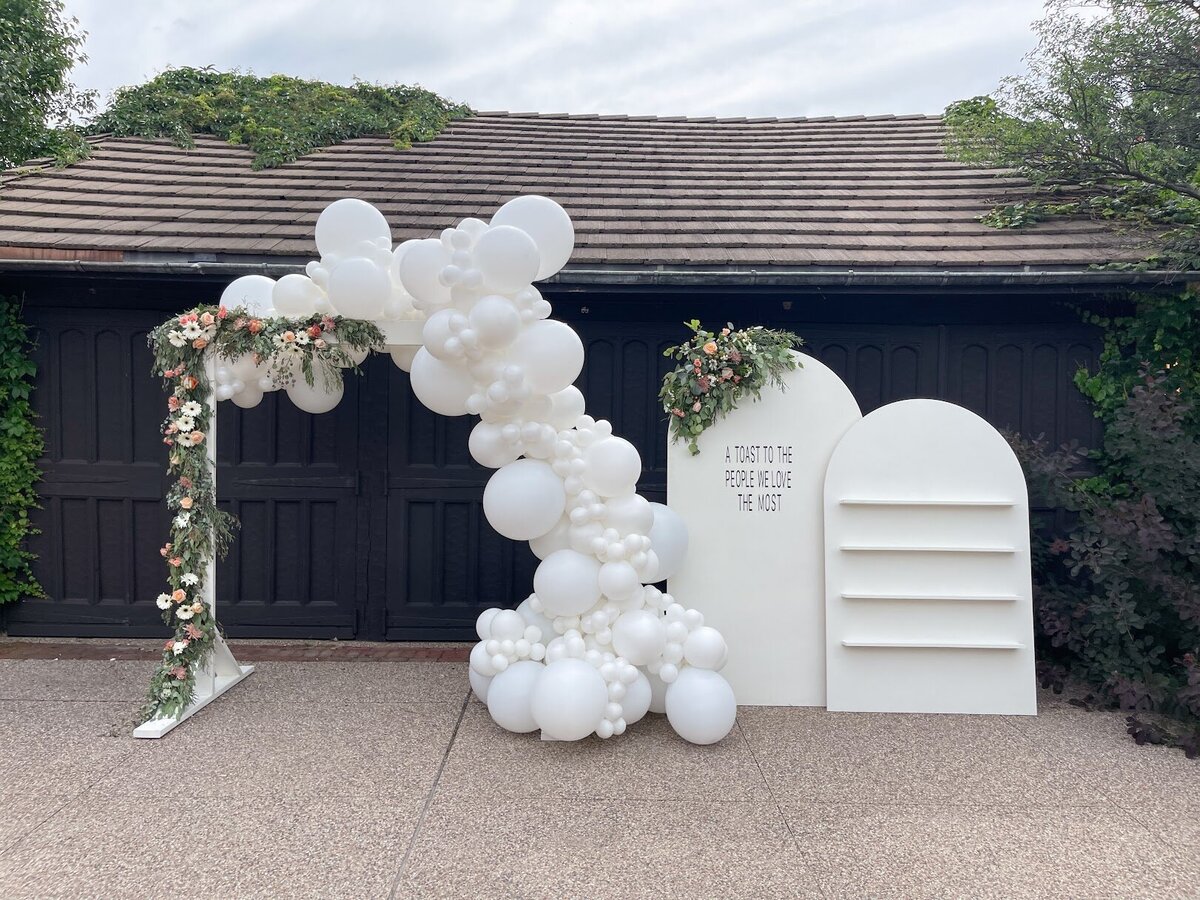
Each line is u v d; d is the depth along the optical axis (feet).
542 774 12.19
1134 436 16.44
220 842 10.10
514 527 13.29
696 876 9.49
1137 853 10.13
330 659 18.34
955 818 11.00
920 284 18.61
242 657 18.42
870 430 15.60
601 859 9.82
